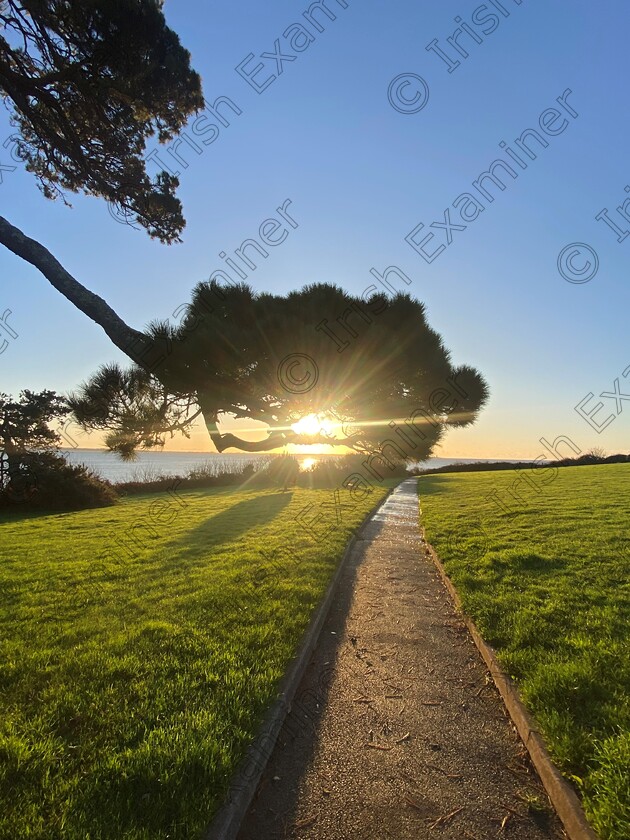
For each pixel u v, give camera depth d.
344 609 5.34
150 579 6.29
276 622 4.48
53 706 2.98
